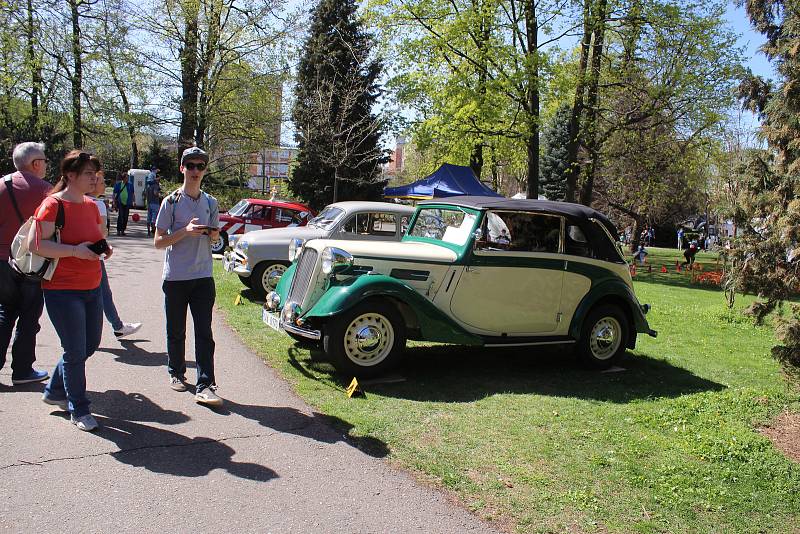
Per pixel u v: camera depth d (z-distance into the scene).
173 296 4.96
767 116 5.98
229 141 29.84
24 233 4.21
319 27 27.66
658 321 11.01
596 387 6.40
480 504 3.65
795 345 5.34
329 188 26.31
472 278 6.49
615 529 3.46
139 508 3.32
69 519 3.15
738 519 3.68
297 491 3.67
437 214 7.18
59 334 4.21
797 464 4.50
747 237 5.70
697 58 22.89
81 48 22.48
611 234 7.30
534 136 22.27
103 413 4.62
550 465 4.23
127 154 39.06
